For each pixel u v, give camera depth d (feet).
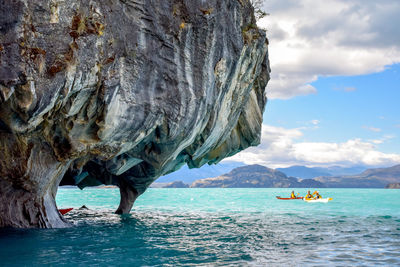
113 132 40.52
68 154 40.52
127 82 39.55
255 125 70.69
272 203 144.15
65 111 36.60
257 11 59.93
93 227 53.57
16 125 34.27
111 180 74.95
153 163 53.01
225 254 34.68
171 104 43.45
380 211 98.27
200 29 44.32
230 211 98.17
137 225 58.80
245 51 53.26
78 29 34.17
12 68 30.17
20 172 39.93
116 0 37.88
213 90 48.19
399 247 40.06
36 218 45.34
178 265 29.68
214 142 62.34
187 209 106.93
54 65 32.30
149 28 40.73
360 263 32.04
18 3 30.42
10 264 28.53
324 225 61.87
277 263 31.35
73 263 29.22
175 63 43.24
